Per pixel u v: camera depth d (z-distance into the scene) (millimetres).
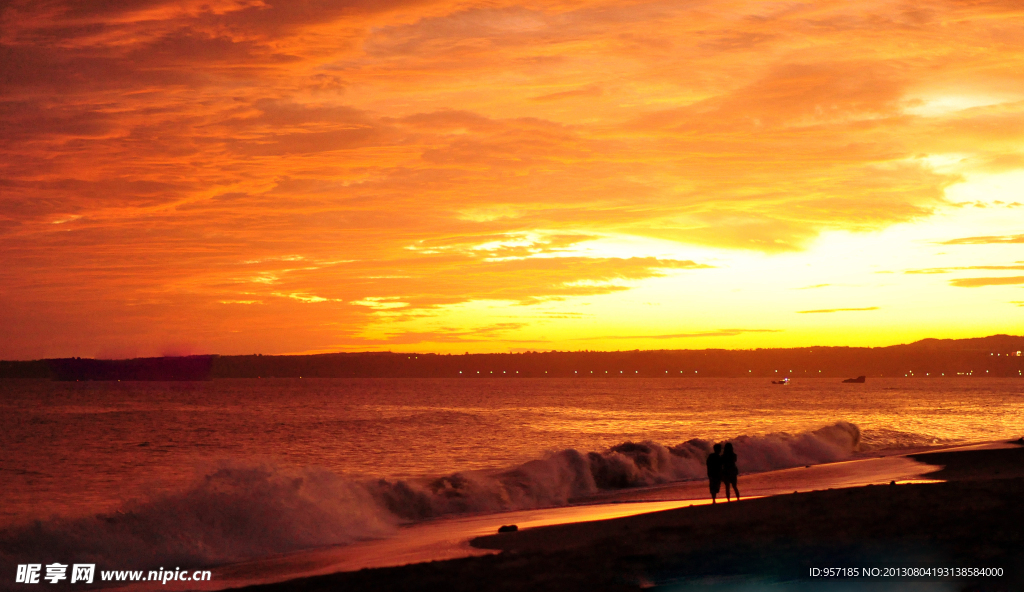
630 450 31234
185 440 49469
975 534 12328
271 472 21188
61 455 40594
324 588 11539
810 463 34812
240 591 11641
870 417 80250
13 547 15477
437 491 23516
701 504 20297
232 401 118938
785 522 14703
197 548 16625
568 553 13062
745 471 32281
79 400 116250
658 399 145000
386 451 42594
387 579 11867
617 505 22984
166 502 18219
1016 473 25906
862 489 19234
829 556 11484
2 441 48375
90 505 24297
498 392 191875
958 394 181875
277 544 17562
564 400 138125
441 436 53031
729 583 10453
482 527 19172
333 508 19891
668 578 10969
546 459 27891
